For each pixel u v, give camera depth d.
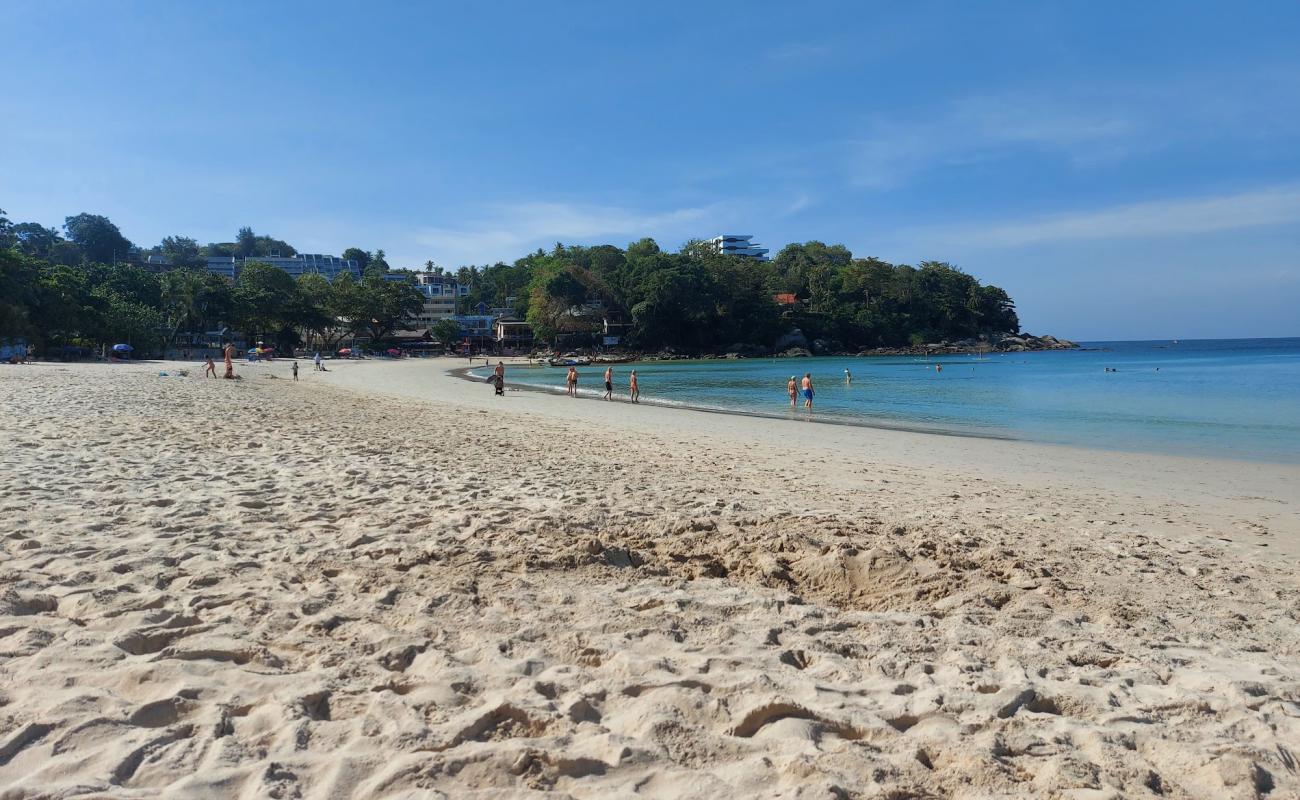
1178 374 52.91
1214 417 24.64
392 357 112.69
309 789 2.63
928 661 4.15
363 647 4.02
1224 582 6.38
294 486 9.00
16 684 3.36
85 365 56.41
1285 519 9.88
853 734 3.21
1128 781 2.84
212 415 17.95
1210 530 9.11
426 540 6.41
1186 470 14.37
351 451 12.66
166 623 4.21
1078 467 14.71
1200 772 2.92
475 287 179.25
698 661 3.96
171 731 2.99
